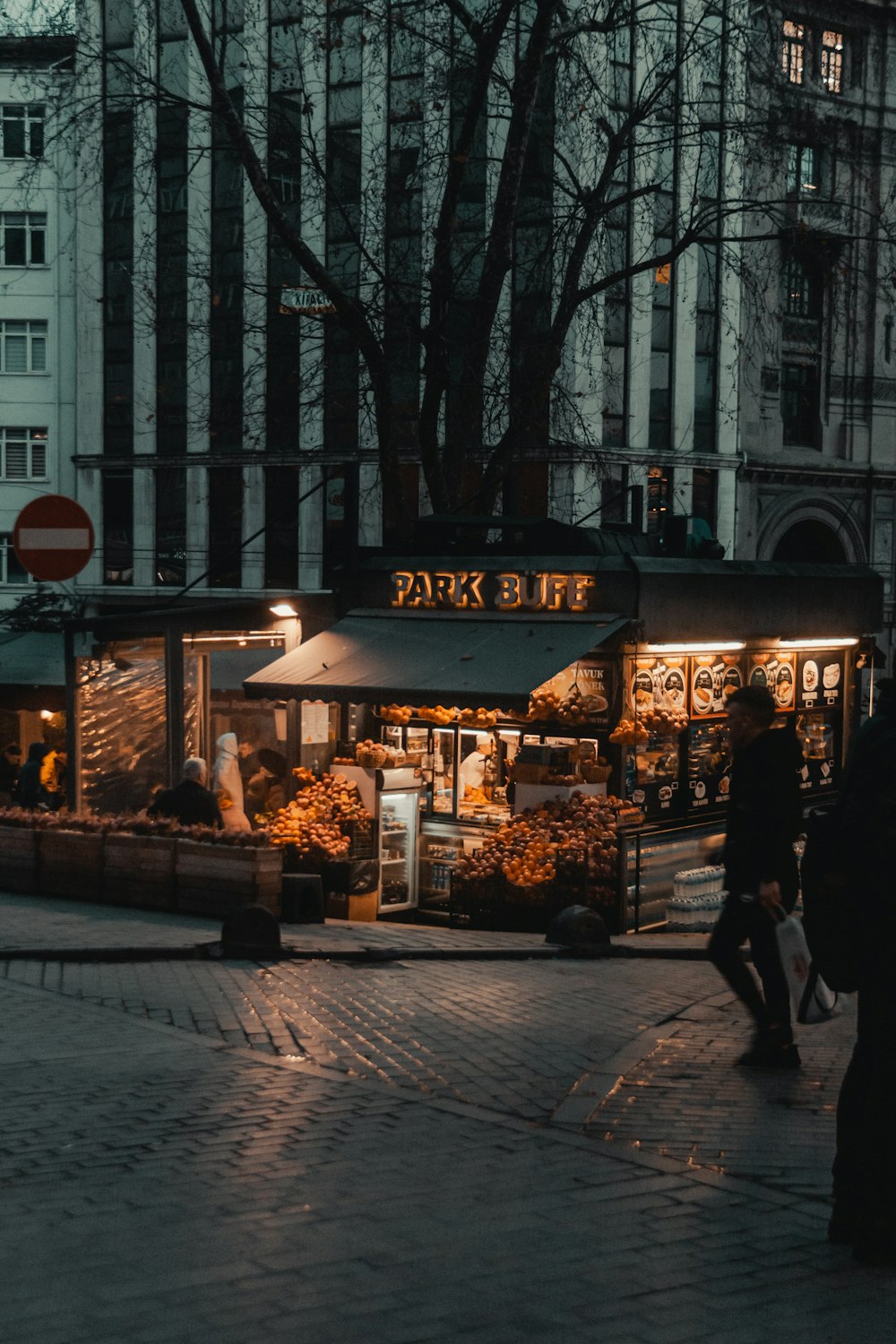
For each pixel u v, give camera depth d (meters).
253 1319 3.86
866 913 4.54
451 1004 8.87
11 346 45.66
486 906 13.62
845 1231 4.62
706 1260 4.46
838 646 16.88
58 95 19.31
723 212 19.11
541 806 13.72
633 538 15.32
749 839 7.18
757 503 41.25
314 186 20.33
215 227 41.69
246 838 11.98
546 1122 6.30
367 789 14.27
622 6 18.52
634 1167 5.49
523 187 31.31
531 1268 4.34
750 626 15.14
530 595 13.96
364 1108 6.32
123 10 41.06
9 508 45.84
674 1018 8.53
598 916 11.30
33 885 13.38
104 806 15.29
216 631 15.20
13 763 29.36
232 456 42.81
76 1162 5.41
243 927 10.39
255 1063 7.16
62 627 15.20
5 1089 6.55
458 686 12.83
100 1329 3.76
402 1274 4.25
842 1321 3.99
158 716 15.45
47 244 45.12
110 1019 8.11
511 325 20.27
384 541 40.53
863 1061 4.64
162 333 42.16
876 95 40.09
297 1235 4.59
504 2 16.47
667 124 20.33
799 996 6.44
